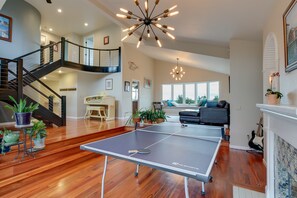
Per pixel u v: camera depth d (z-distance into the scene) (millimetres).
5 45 4961
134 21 4074
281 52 2176
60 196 2035
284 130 1510
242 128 3865
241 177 2588
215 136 2279
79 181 2414
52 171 2697
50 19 6863
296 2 1646
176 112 9438
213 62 5918
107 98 6723
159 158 1414
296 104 1688
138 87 8469
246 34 3520
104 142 1932
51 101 5309
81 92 7395
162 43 5430
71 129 4648
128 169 2842
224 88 8547
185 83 9641
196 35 4188
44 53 7535
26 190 2152
